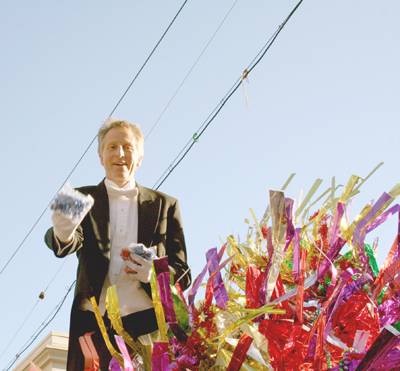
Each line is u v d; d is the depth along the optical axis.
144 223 2.89
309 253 2.42
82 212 2.27
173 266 2.89
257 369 1.90
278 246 2.05
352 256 2.33
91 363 2.23
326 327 1.96
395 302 2.09
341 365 1.90
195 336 2.02
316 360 1.88
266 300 2.03
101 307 2.71
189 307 2.13
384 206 2.20
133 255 2.57
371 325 2.05
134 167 3.05
